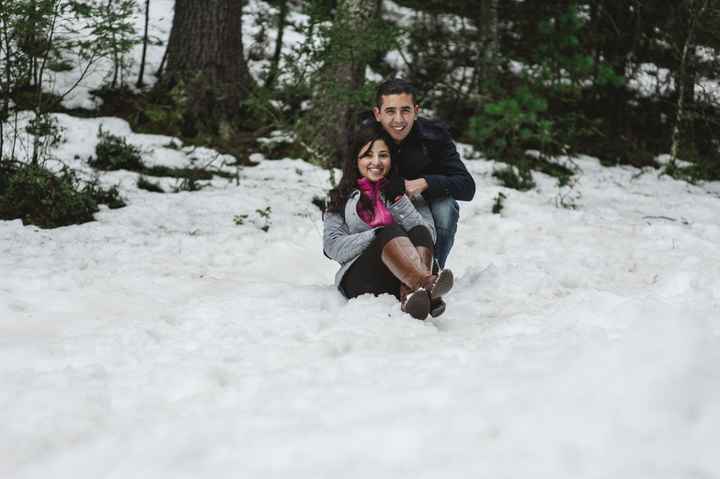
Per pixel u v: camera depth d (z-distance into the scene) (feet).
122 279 15.98
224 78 33.37
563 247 20.74
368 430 7.15
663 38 40.04
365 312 12.63
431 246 13.58
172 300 14.87
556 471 6.24
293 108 35.06
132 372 10.03
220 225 22.20
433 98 38.78
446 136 14.78
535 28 37.93
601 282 16.78
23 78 25.32
